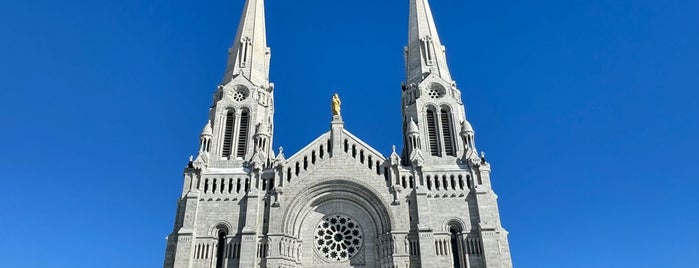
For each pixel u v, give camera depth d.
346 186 64.44
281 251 59.09
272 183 65.25
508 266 58.47
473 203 62.94
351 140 68.19
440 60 80.50
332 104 71.88
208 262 59.28
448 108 73.19
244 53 81.44
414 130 69.19
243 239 59.53
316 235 62.75
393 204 62.16
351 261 61.03
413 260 58.78
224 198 63.97
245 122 72.81
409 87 76.94
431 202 62.91
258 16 88.38
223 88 75.31
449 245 59.69
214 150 69.00
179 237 59.69
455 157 67.88
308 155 66.94
